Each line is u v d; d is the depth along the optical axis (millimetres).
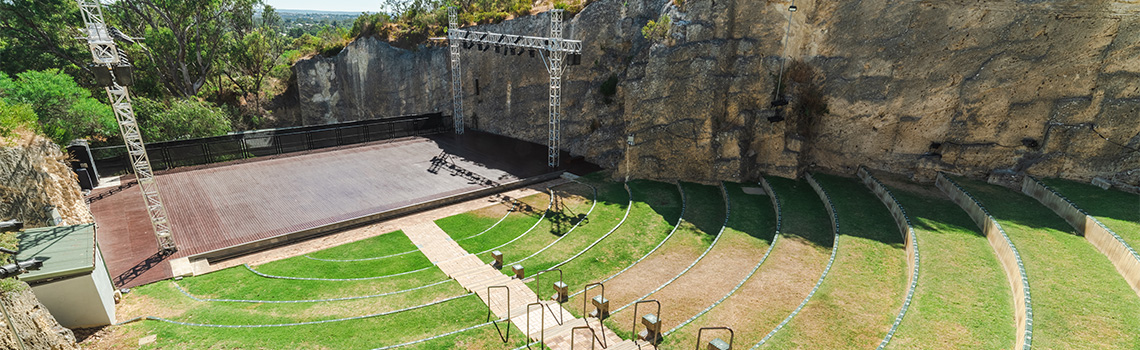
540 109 40500
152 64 46188
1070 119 19500
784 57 26391
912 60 23109
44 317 11672
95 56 16000
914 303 12320
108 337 13242
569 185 30281
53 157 20516
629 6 34938
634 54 34125
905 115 23844
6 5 39812
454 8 40750
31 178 18078
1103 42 18531
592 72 36844
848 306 13062
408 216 25031
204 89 53969
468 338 13008
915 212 18875
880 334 11719
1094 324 10625
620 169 30953
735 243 19438
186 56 50750
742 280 16219
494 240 22172
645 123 29406
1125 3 17812
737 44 27016
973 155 21891
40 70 42406
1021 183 20156
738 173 27156
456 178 30656
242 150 33781
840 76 25391
